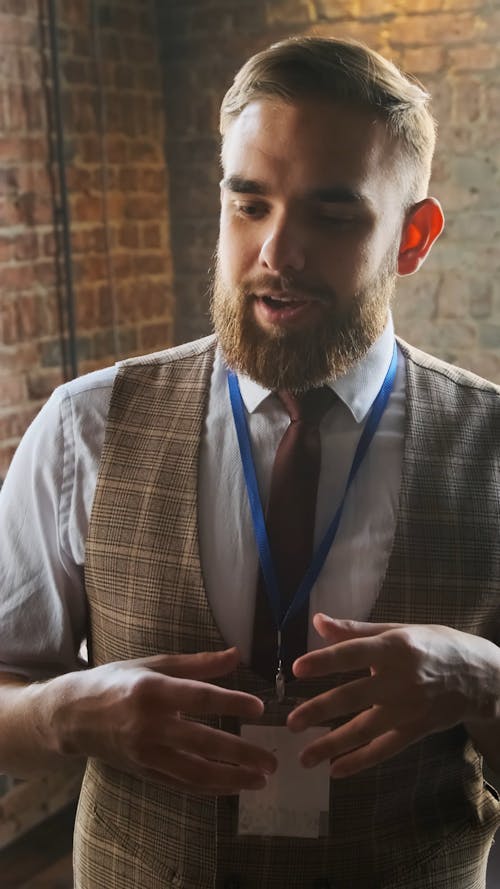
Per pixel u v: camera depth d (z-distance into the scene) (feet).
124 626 3.75
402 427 3.93
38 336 9.18
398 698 3.10
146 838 3.75
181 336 10.80
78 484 3.94
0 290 8.73
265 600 3.69
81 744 3.29
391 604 3.67
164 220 10.55
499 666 3.41
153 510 3.78
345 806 3.59
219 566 3.73
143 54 10.02
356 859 3.63
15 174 8.78
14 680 3.90
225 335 3.62
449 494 3.79
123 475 3.86
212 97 10.07
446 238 9.23
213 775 3.06
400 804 3.69
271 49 3.50
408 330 9.56
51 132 9.10
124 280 10.16
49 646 3.97
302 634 3.66
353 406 3.89
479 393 4.10
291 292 3.42
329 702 3.09
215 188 10.30
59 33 9.11
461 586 3.70
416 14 8.93
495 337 9.20
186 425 3.92
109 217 9.90
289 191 3.37
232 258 3.52
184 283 10.70
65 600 4.00
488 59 8.75
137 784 3.78
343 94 3.36
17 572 3.96
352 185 3.37
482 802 3.95
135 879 3.75
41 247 9.12
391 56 9.10
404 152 3.55
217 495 3.80
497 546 3.77
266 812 3.45
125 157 9.99
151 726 3.07
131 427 3.96
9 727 3.57
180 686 3.08
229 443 3.88
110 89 9.72
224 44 9.87
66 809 9.38
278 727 3.46
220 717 3.63
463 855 3.81
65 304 9.44
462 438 3.93
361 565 3.71
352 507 3.78
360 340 3.59
